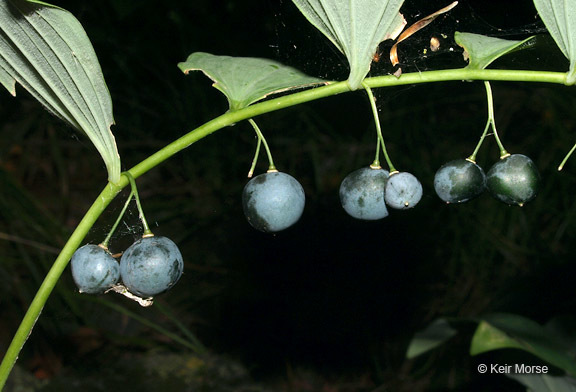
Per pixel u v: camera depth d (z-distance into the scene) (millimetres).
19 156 5398
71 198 5180
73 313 4414
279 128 5594
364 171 1634
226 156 5512
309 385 4191
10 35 1295
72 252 1427
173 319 4379
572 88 5273
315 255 4988
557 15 1407
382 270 4867
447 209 5043
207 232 5152
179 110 5648
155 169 5512
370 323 4590
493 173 1649
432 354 4359
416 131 5441
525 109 5406
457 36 1579
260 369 4223
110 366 3992
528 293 3506
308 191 5379
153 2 5434
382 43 1769
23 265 4621
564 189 5000
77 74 1348
